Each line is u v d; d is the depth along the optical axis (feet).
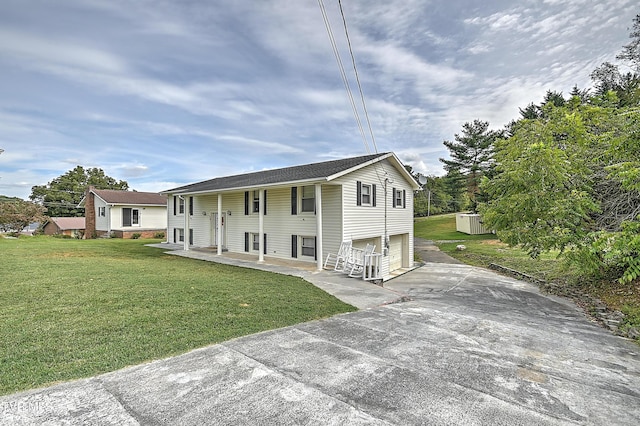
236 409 9.18
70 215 148.25
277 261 43.16
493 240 75.25
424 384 11.06
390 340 15.57
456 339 16.17
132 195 96.02
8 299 19.89
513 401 10.12
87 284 24.23
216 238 58.95
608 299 25.89
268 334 15.75
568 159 27.76
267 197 47.60
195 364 12.07
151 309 18.57
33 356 12.11
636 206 25.88
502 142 34.47
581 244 24.56
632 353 15.40
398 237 52.65
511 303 27.27
